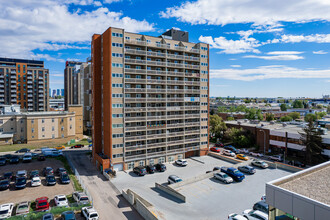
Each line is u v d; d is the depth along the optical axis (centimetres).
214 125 9831
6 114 8362
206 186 4300
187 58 6588
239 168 5172
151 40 6047
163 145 6116
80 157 6881
